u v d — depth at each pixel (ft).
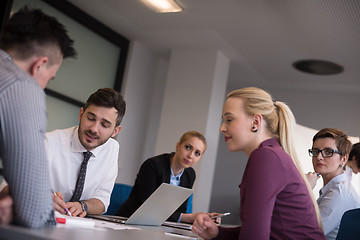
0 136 3.91
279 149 5.21
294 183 5.02
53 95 15.58
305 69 19.60
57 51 4.37
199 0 14.02
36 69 4.29
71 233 4.02
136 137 20.10
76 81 16.72
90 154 7.75
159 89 21.62
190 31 17.15
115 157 8.46
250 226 4.72
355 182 21.04
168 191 6.70
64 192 7.66
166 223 8.04
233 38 17.12
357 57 17.16
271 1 13.20
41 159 3.99
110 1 15.39
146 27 17.61
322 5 13.00
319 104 23.26
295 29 15.23
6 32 4.24
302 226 5.01
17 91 3.92
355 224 6.45
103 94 7.25
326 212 8.30
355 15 13.39
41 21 4.28
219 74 19.06
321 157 9.14
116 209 10.99
